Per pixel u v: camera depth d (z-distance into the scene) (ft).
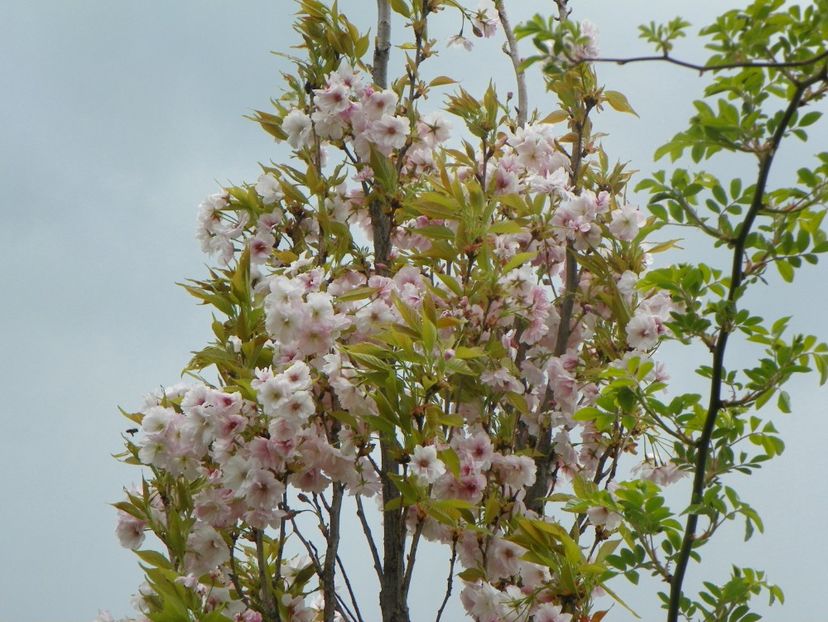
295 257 14.61
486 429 14.48
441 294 14.21
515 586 14.33
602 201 14.78
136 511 14.19
